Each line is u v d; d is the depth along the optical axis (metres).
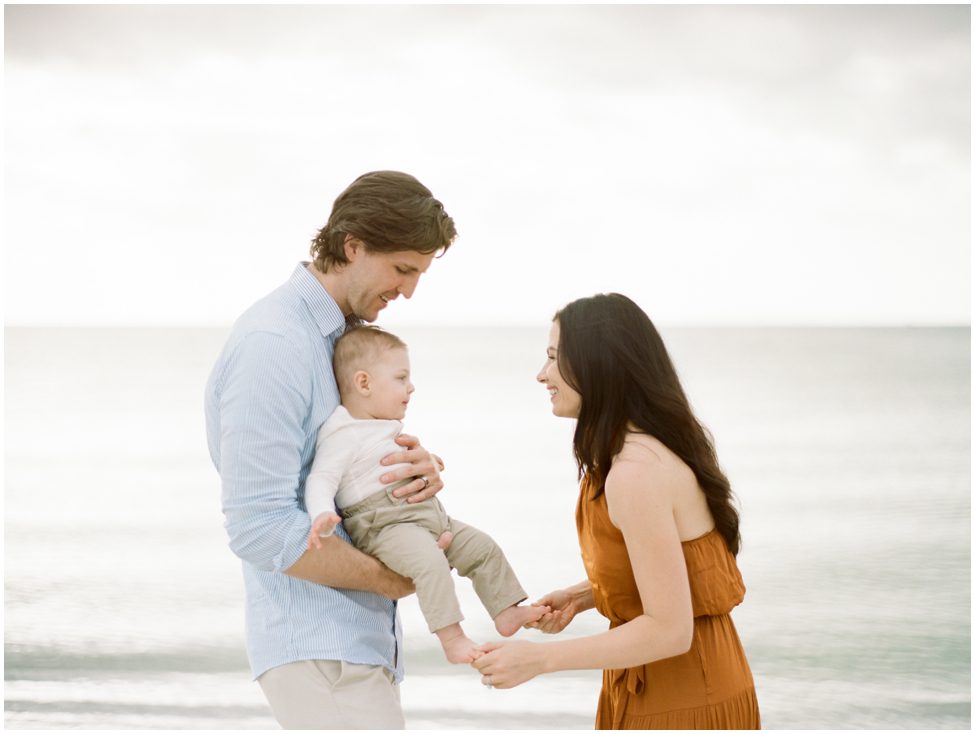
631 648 2.05
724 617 2.26
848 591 8.93
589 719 6.24
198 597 9.16
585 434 2.20
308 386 2.24
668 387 2.20
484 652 2.14
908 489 13.62
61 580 9.66
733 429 19.45
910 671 7.15
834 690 6.84
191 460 16.75
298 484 2.27
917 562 9.86
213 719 6.31
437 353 40.91
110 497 13.81
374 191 2.28
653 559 2.05
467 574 2.58
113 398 24.83
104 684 6.97
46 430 19.89
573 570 10.13
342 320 2.38
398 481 2.40
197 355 35.06
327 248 2.35
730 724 2.21
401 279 2.35
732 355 36.19
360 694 2.27
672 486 2.11
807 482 14.24
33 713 6.38
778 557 10.08
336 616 2.27
